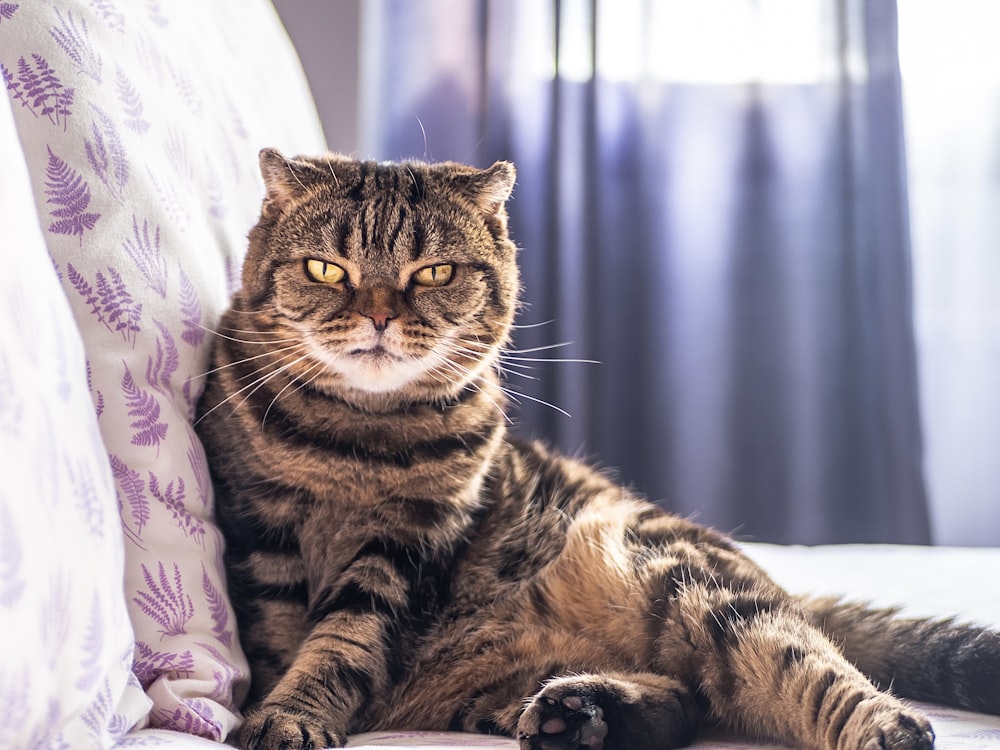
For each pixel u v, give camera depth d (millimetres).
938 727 1099
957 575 1802
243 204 1438
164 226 1198
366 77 3088
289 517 1271
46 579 715
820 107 3148
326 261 1354
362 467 1280
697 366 3207
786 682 1074
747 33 3145
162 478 1099
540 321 3098
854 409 3166
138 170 1174
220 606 1126
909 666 1271
